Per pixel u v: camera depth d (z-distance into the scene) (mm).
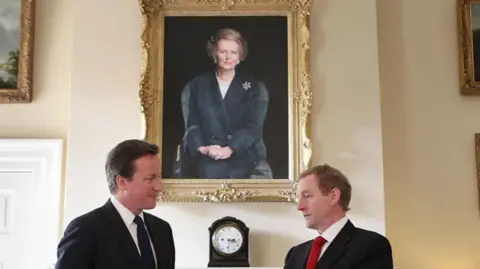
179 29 3818
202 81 3770
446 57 3984
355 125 3662
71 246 2098
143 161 2246
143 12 3756
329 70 3732
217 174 3666
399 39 4008
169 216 3621
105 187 3619
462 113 3945
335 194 2316
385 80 3982
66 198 3605
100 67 3750
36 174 3926
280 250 3580
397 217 3861
